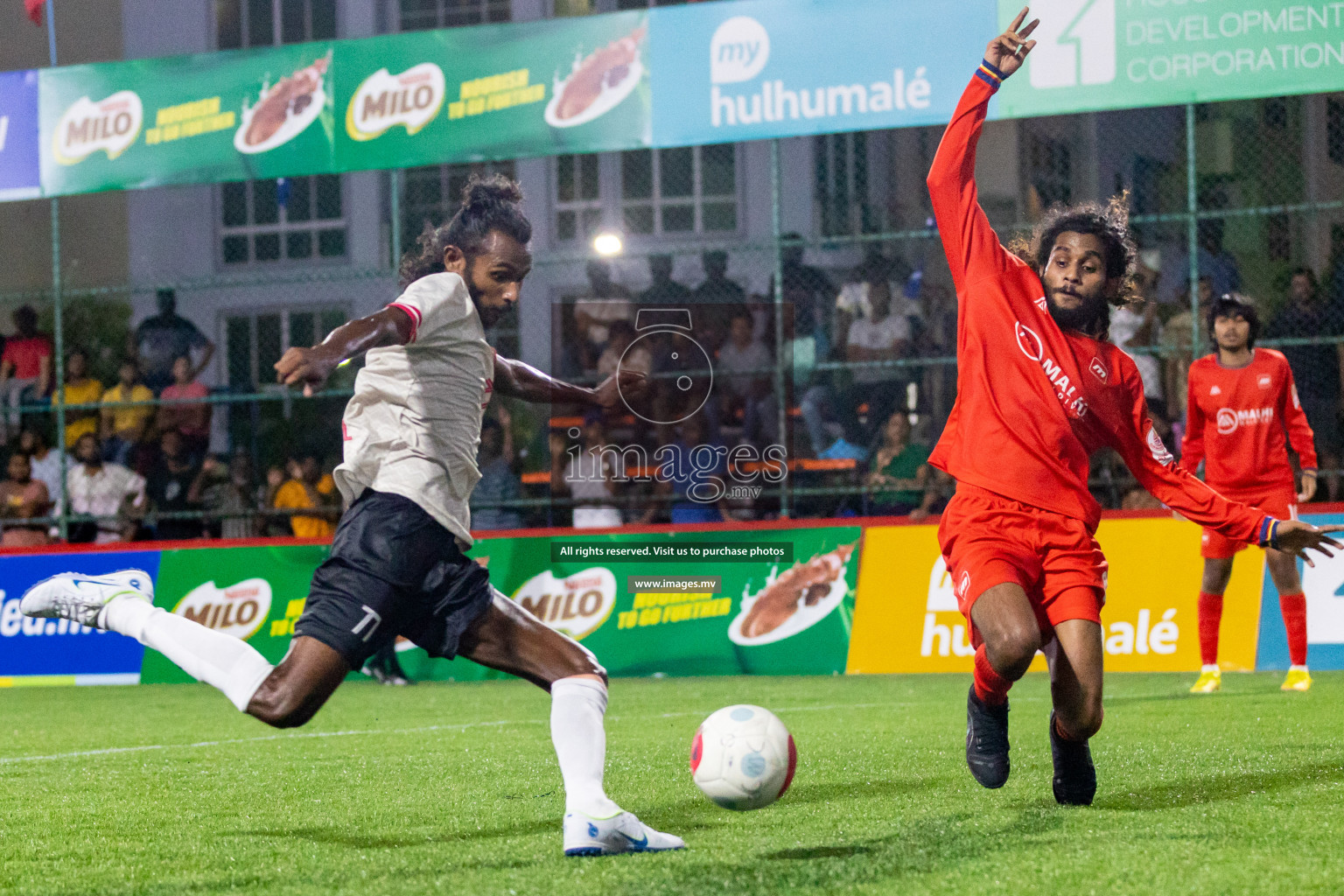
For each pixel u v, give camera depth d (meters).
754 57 11.95
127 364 15.99
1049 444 4.61
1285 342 11.63
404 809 5.37
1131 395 4.77
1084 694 4.42
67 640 13.66
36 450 15.70
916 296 14.07
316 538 13.31
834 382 13.91
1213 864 3.88
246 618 13.23
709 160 17.50
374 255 18.95
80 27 19.58
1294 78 10.99
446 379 4.18
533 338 16.11
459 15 19.27
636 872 3.89
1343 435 13.20
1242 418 9.57
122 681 13.40
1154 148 17.16
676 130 12.12
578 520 13.61
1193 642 11.33
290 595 13.19
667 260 13.65
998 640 4.29
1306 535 4.56
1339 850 4.07
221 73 13.04
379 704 10.52
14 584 13.86
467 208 4.34
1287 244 16.22
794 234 14.84
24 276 19.98
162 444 15.65
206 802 5.71
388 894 3.76
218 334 19.34
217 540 13.53
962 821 4.70
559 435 13.62
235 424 16.27
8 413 16.19
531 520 13.74
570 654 4.30
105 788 6.23
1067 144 17.50
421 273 4.43
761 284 16.14
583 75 12.29
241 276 19.41
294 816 5.25
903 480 13.26
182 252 19.61
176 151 13.15
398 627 4.21
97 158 13.30
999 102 11.47
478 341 4.27
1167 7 11.16
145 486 15.49
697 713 9.21
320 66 12.80
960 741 7.23
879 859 4.02
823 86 11.81
